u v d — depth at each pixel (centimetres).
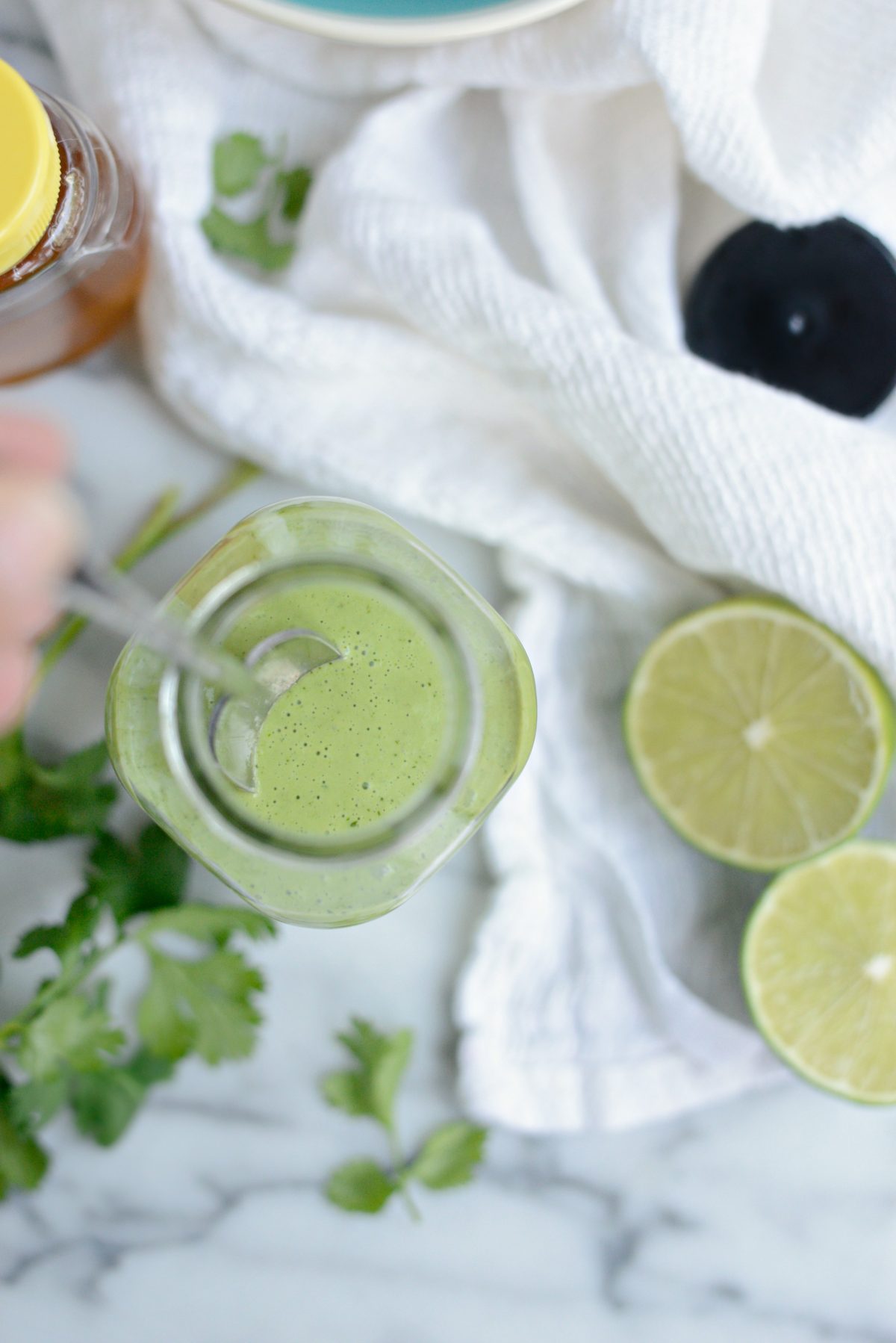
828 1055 44
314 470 44
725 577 44
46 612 38
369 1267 45
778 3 42
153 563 45
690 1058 45
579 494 45
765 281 44
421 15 41
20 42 45
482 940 44
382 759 38
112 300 43
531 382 43
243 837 37
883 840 45
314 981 45
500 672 39
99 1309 45
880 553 42
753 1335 45
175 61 44
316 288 45
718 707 44
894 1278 45
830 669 43
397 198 43
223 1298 45
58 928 43
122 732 39
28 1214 45
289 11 41
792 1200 45
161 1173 45
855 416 44
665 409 42
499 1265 45
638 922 44
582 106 44
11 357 43
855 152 42
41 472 41
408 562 39
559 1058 45
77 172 41
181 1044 44
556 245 44
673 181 44
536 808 45
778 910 44
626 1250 45
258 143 45
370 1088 44
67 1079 44
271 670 38
